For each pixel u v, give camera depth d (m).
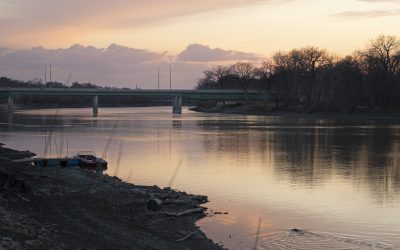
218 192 38.56
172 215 30.39
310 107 172.88
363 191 39.38
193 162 56.06
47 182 36.00
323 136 88.88
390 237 27.25
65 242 21.61
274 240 26.42
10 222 21.95
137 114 197.50
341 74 162.62
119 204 31.97
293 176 46.25
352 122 130.25
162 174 47.41
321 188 40.53
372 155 61.97
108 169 50.41
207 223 29.41
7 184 28.66
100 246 22.30
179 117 169.62
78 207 29.31
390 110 146.88
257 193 38.25
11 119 142.12
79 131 101.25
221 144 76.06
